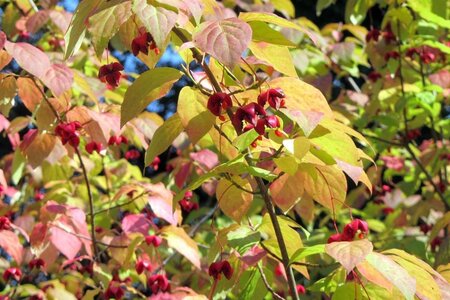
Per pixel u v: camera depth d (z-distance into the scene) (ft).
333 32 17.51
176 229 10.70
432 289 6.39
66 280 13.88
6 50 8.30
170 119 7.02
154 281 10.01
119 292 10.35
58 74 8.73
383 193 17.92
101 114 10.32
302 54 15.05
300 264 7.31
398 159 17.58
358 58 17.44
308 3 28.76
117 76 7.29
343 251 5.82
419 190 21.42
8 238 10.90
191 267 15.57
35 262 11.82
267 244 7.90
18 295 14.03
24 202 16.28
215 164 13.89
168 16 5.92
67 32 6.50
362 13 14.67
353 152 6.43
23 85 9.67
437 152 15.81
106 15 6.02
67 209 11.07
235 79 6.91
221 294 8.34
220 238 7.79
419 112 15.42
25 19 15.52
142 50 6.75
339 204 7.32
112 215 15.10
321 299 15.99
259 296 8.25
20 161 12.25
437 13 12.54
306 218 9.00
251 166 6.73
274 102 6.39
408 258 6.50
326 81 15.90
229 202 7.38
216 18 7.43
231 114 6.61
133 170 17.01
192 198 15.11
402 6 14.08
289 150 6.16
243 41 5.80
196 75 7.29
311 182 7.36
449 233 10.98
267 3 15.96
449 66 16.15
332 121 6.61
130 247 10.42
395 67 14.79
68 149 10.99
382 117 15.70
